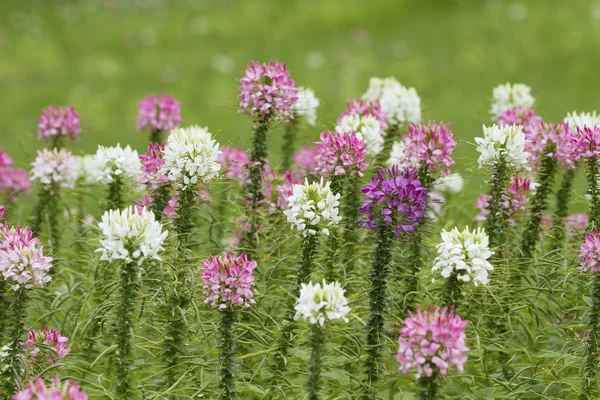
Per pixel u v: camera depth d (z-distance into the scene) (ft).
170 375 24.22
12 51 77.77
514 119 31.63
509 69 70.08
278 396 23.88
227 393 23.02
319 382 21.81
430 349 19.03
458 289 22.59
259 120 27.22
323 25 83.35
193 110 64.59
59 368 23.56
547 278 26.73
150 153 25.99
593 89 66.13
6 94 67.87
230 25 85.56
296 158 34.24
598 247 22.80
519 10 81.05
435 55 74.79
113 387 23.67
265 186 28.25
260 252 28.14
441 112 61.77
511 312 25.53
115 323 24.34
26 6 91.71
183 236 24.43
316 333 21.25
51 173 30.22
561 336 25.94
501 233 26.30
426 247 24.61
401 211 22.61
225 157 32.07
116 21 88.74
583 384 23.71
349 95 61.93
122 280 21.98
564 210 29.50
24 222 33.40
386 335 24.11
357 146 25.02
